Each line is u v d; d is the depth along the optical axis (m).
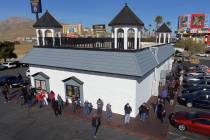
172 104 19.47
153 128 14.62
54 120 16.48
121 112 17.08
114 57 16.72
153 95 22.03
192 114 14.82
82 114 17.39
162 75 25.12
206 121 13.49
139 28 17.94
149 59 19.27
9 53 48.94
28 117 17.14
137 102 16.84
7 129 15.09
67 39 21.31
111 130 14.59
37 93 21.52
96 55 17.69
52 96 18.84
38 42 23.05
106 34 37.00
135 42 17.50
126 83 16.25
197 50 64.81
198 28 104.44
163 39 35.75
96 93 18.03
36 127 15.35
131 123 15.47
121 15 17.16
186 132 14.26
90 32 51.62
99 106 16.56
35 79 21.97
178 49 71.19
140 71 15.31
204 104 18.45
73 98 17.73
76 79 18.66
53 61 19.97
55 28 22.92
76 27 57.62
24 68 42.75
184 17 108.44
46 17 22.67
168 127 14.83
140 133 13.94
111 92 17.19
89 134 14.14
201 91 19.92
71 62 18.78
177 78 27.50
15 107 19.44
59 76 20.08
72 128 15.08
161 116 15.68
